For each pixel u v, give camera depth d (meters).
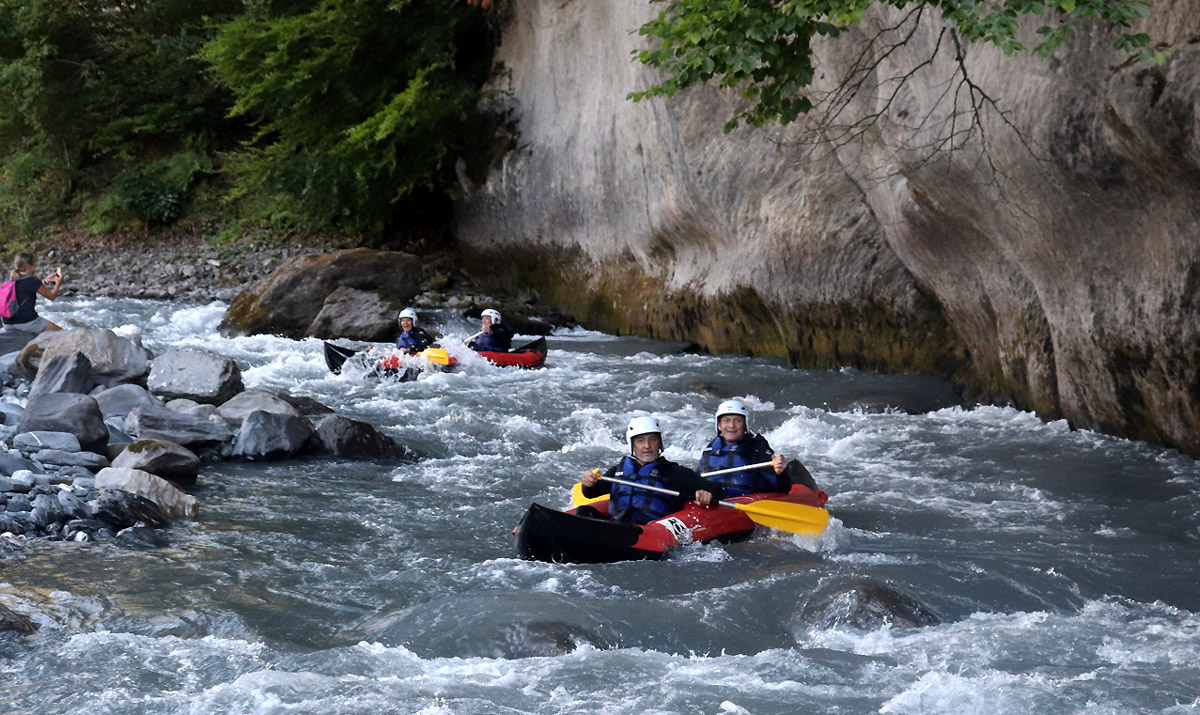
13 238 113.81
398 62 102.56
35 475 30.58
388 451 40.97
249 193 116.25
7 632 21.19
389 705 18.34
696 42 29.44
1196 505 33.47
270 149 103.56
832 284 62.50
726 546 29.08
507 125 99.88
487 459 41.19
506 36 102.06
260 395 42.91
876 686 19.30
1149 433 41.31
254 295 79.69
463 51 105.56
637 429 29.59
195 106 121.69
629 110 79.44
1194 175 33.09
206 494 34.09
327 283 80.69
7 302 47.97
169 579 25.41
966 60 41.50
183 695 18.84
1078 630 22.28
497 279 104.31
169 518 30.80
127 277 101.25
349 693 18.81
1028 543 29.91
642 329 83.81
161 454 34.50
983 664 20.36
